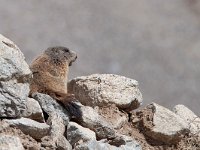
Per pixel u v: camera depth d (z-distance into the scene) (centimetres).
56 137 3697
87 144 3584
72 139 3769
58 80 4338
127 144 3903
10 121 3591
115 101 4306
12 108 3591
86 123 3931
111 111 4278
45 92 4150
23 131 3619
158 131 4197
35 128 3631
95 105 4312
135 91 4406
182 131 4241
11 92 3588
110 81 4372
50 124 3759
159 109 4309
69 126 3800
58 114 3912
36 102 3784
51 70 4334
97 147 3603
